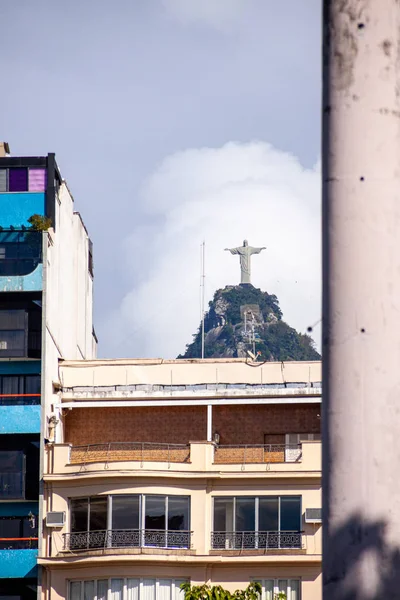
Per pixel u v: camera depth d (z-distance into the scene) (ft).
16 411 576.61
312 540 543.39
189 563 542.98
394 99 106.01
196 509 549.95
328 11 107.86
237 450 561.02
